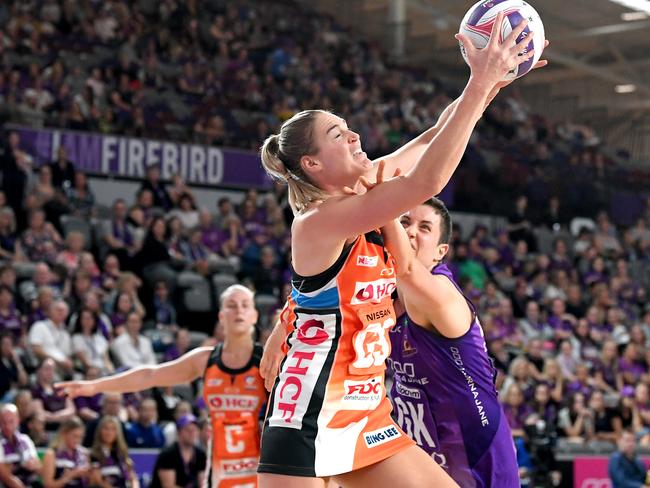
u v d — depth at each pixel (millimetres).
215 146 16578
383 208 2930
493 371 3951
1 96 15250
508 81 3320
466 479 3883
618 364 14156
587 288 17719
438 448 3893
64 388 5371
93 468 8234
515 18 3262
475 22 3311
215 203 16688
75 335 10641
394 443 3254
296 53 21750
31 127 14789
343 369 3170
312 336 3180
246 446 5863
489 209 19547
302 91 20078
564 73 26672
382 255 3203
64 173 14258
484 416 3838
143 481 9086
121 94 16625
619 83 26828
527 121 23594
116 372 10398
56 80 16016
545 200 20094
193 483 8312
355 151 3242
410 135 20047
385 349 3258
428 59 25406
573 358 13844
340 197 3070
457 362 3764
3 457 7969
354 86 21938
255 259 14547
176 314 13258
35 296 10922
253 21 22203
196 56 19219
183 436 8320
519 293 15789
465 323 3730
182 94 17922
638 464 10875
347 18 25453
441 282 3578
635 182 21578
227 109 18109
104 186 15609
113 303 11562
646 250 19953
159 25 19797
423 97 22656
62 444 8305
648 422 12797
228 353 5910
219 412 5898
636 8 23953
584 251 18766
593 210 20703
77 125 15297
